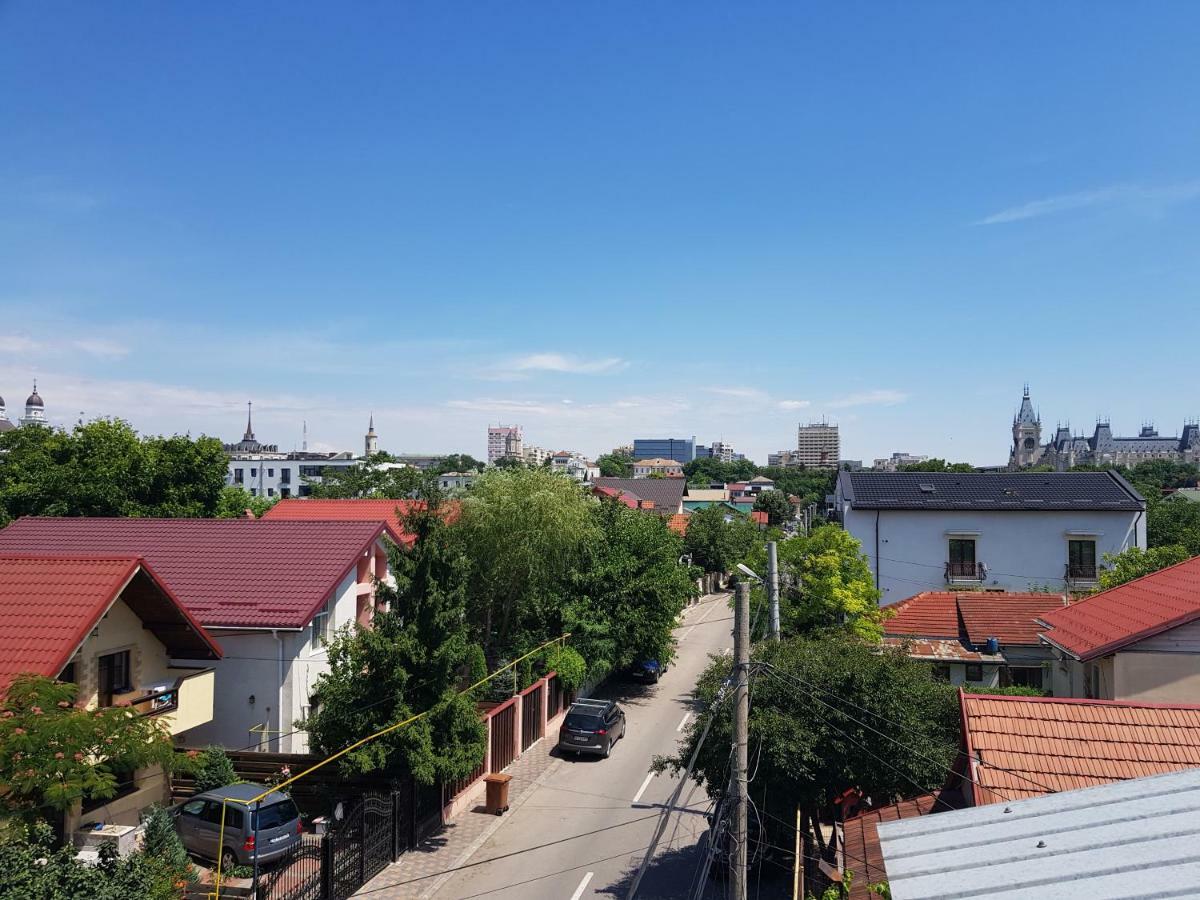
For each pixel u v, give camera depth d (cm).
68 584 1639
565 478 3362
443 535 1969
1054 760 1445
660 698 3506
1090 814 873
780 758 1494
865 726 1520
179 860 1539
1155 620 1912
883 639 3088
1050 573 4106
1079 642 2083
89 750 1349
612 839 1984
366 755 1706
